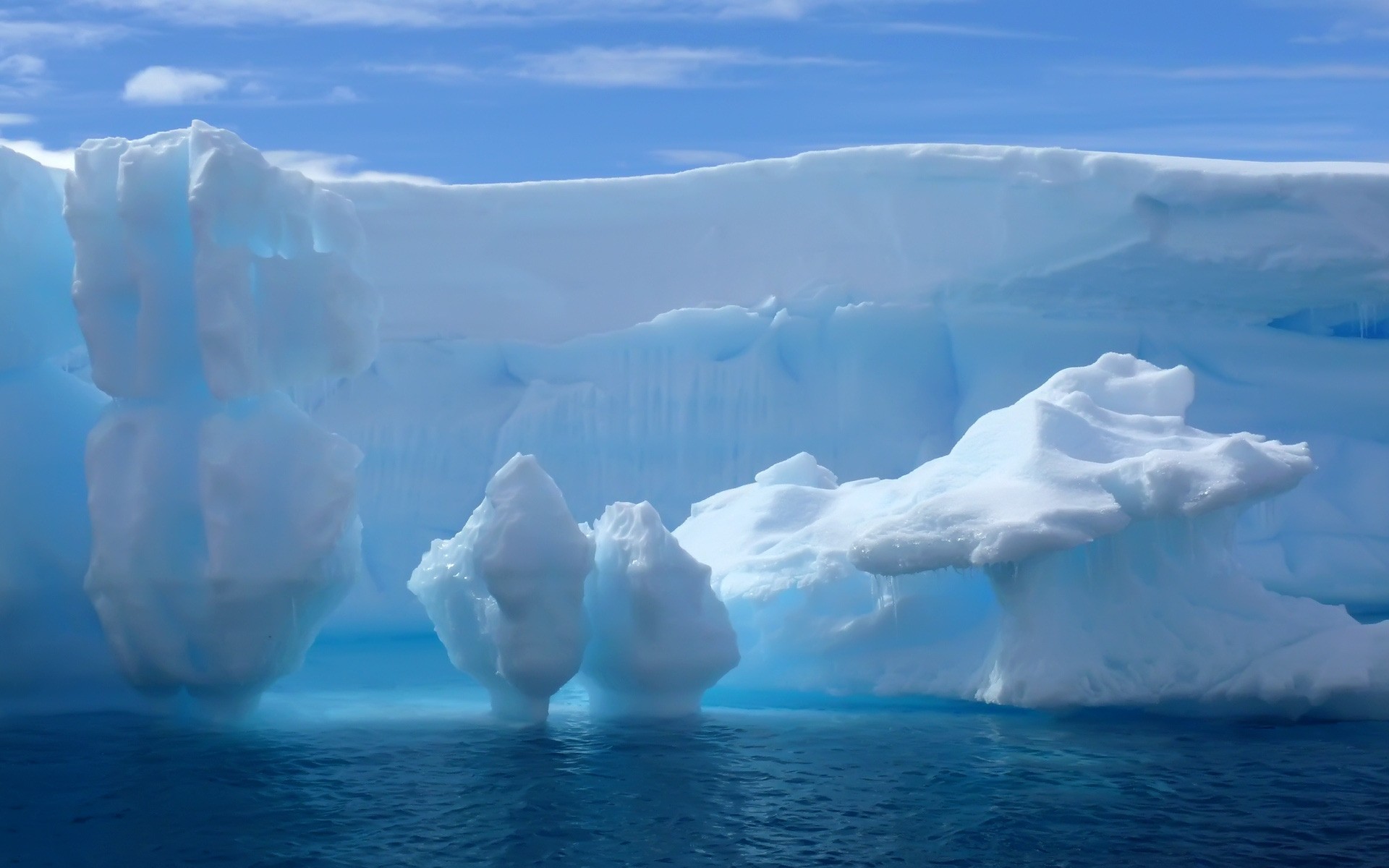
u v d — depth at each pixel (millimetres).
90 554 8969
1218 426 14195
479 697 9758
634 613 8727
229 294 8500
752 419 14219
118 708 9102
